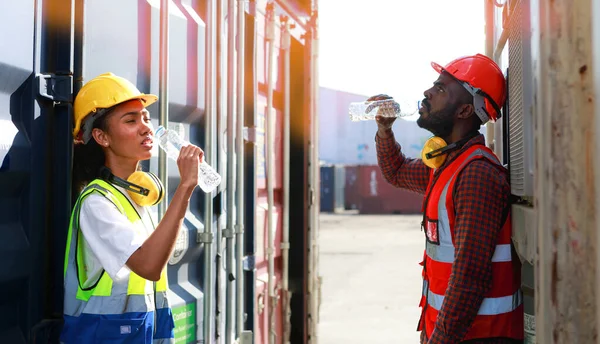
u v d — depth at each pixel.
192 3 2.74
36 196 1.75
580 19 1.29
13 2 1.63
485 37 3.02
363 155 43.50
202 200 2.77
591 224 1.30
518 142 1.96
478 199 2.13
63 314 1.82
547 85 1.32
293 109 4.32
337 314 8.13
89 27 1.94
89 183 1.87
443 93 2.41
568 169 1.30
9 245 1.63
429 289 2.36
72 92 1.83
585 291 1.30
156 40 2.35
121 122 1.83
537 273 1.42
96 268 1.75
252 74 3.27
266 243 3.65
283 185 4.03
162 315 1.99
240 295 2.99
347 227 22.48
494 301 2.18
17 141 1.65
